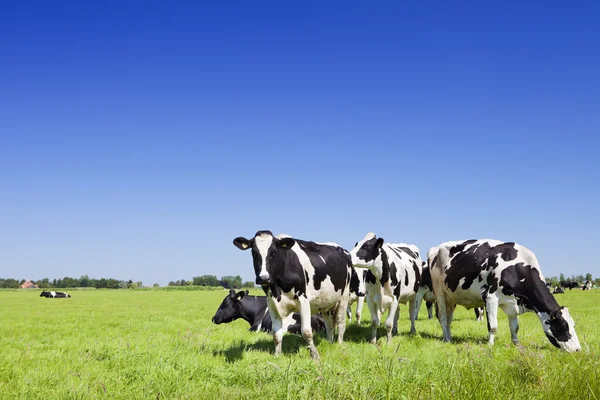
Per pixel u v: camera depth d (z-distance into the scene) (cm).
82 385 726
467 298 1334
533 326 1711
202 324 1934
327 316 1320
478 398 563
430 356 885
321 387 603
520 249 1267
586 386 599
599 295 4856
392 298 1294
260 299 1784
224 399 648
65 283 18288
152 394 701
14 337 1364
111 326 1873
